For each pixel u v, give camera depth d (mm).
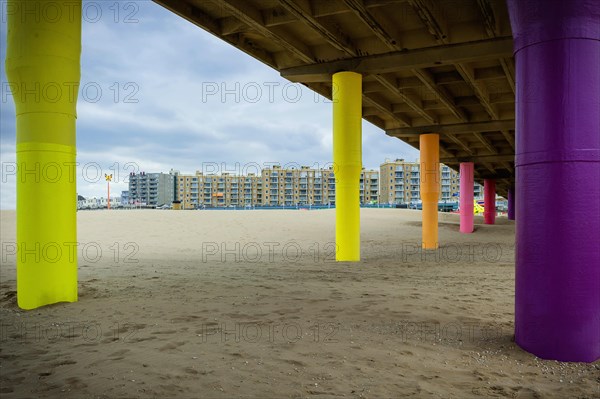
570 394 3869
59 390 3742
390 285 9273
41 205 6910
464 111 19953
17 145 6938
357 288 8836
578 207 4637
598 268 4688
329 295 8055
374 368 4414
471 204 29609
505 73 13781
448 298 7941
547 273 4738
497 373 4336
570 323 4648
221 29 11656
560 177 4660
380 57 12734
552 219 4703
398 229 29203
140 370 4223
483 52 11742
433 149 21000
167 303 7266
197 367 4332
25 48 6715
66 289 7203
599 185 4695
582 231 4637
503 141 27281
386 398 3725
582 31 4574
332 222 31859
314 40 12852
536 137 4781
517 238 5102
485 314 6754
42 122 6848
